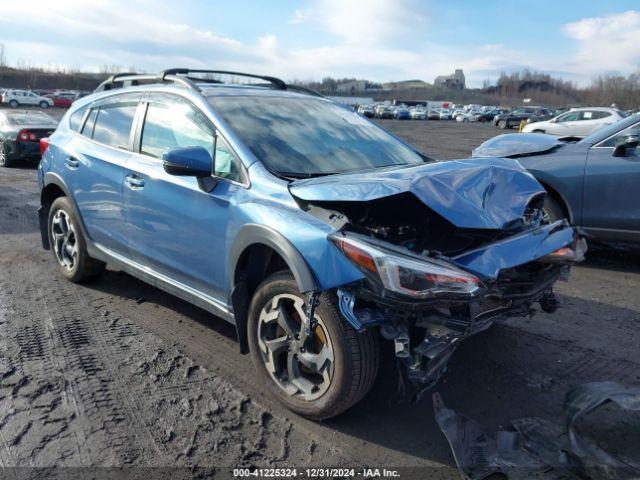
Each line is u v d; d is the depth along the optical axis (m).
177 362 3.63
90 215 4.58
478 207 2.85
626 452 2.47
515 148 5.91
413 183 2.81
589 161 5.64
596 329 4.21
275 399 3.21
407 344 2.60
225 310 3.47
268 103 4.00
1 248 6.32
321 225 2.80
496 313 2.82
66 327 4.14
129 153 4.20
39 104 53.25
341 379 2.77
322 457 2.74
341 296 2.66
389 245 2.64
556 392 3.31
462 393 3.30
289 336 3.02
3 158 13.78
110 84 4.98
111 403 3.16
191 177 3.58
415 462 2.71
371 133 4.21
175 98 3.98
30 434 2.88
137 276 4.23
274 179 3.18
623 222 5.52
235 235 3.21
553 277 3.13
